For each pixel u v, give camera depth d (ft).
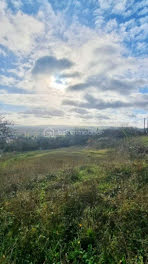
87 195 10.35
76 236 6.82
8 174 21.67
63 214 8.30
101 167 20.15
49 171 22.04
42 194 11.64
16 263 5.54
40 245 6.06
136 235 6.43
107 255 5.52
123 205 8.07
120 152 37.63
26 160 40.75
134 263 5.13
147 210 7.41
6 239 6.55
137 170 14.78
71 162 31.19
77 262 5.30
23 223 7.61
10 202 10.23
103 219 7.84
